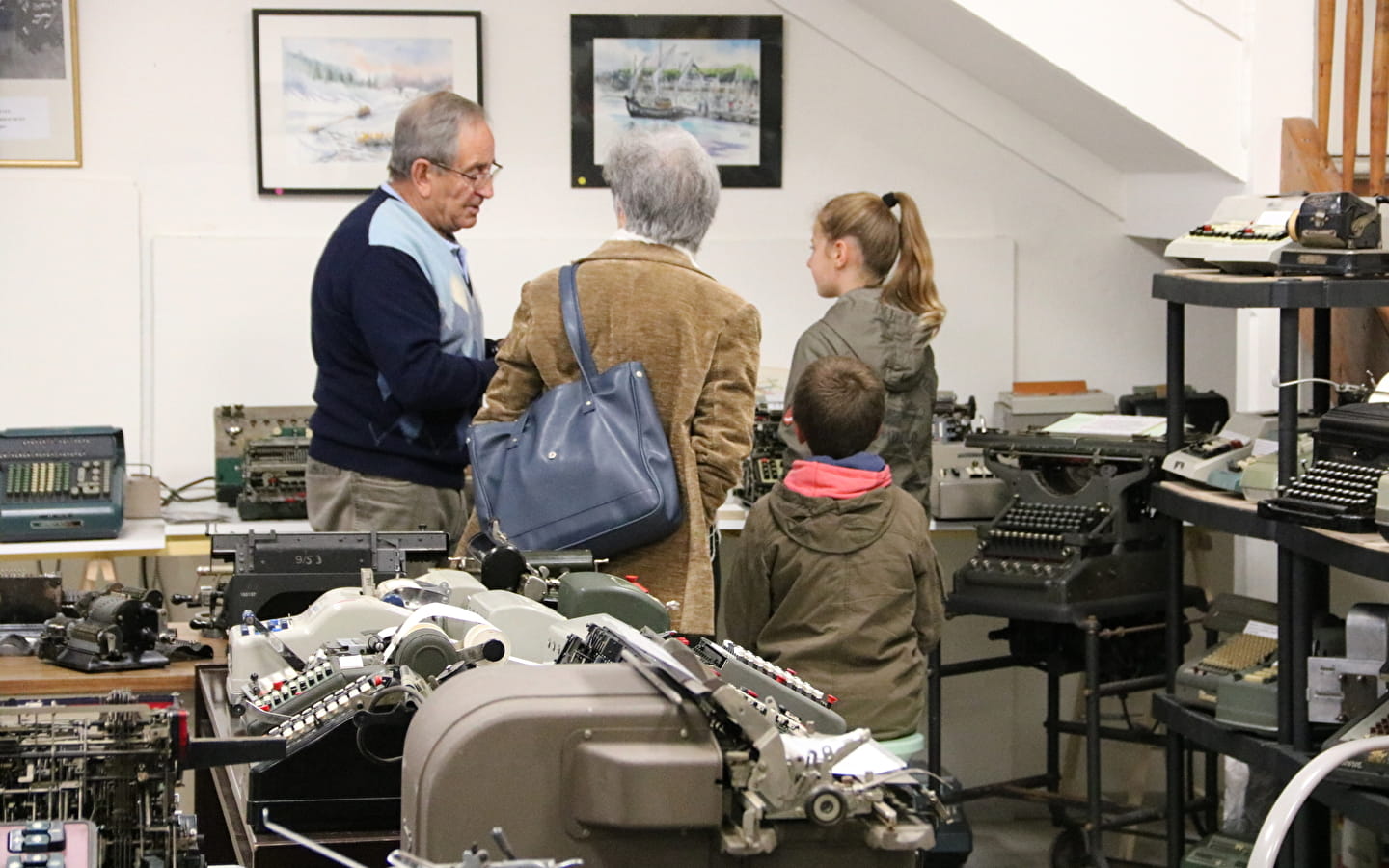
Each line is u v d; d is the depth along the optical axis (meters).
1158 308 5.01
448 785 1.51
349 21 4.60
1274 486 3.07
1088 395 4.68
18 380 4.52
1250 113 4.21
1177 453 3.45
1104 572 3.73
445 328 3.41
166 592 4.59
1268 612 3.55
